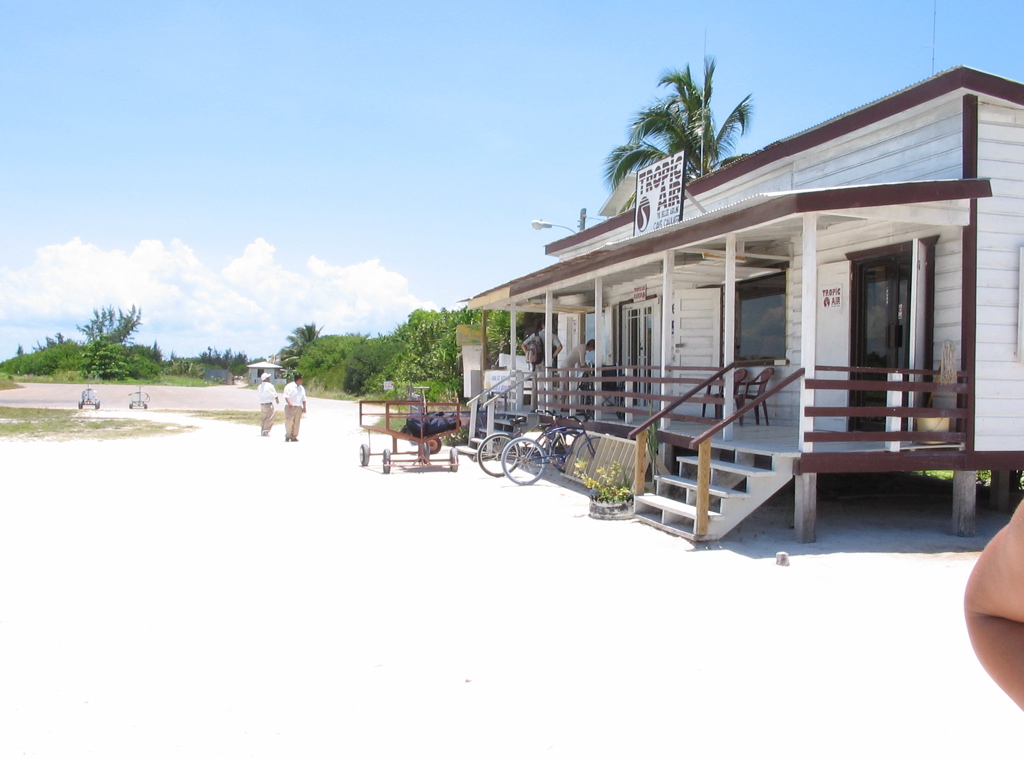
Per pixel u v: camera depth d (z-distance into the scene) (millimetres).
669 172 11086
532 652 4648
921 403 8742
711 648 4734
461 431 17469
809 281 7840
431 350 29219
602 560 6941
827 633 5023
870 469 7977
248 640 4805
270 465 13750
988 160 8602
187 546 7281
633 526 8492
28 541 7422
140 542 7426
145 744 3465
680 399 9492
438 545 7449
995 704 3955
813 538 7859
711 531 7688
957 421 8367
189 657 4512
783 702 3975
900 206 7980
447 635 4930
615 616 5336
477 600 5676
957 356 8430
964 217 8289
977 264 8367
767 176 12438
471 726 3684
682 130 26484
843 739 3578
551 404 13695
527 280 14969
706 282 13523
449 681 4203
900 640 4895
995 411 8406
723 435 9242
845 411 7922
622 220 16266
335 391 52844
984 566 1326
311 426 23531
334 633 4945
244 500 9938
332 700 3955
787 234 10227
